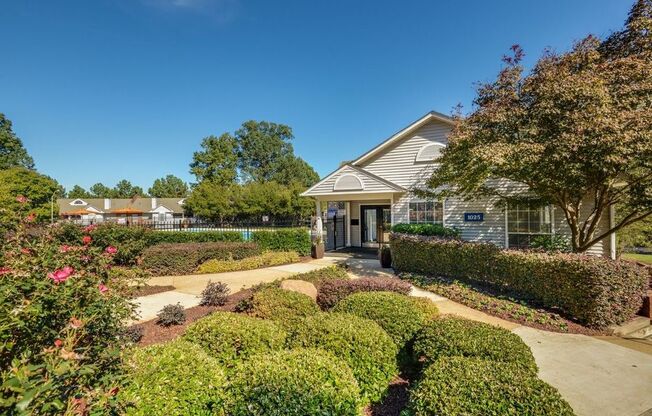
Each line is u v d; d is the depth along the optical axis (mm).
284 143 69125
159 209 57500
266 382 2564
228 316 4055
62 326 2035
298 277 8031
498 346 3277
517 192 11062
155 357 2719
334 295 6152
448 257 8742
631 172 7199
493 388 2371
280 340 3809
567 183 7285
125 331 3686
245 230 16516
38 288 1922
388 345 3584
